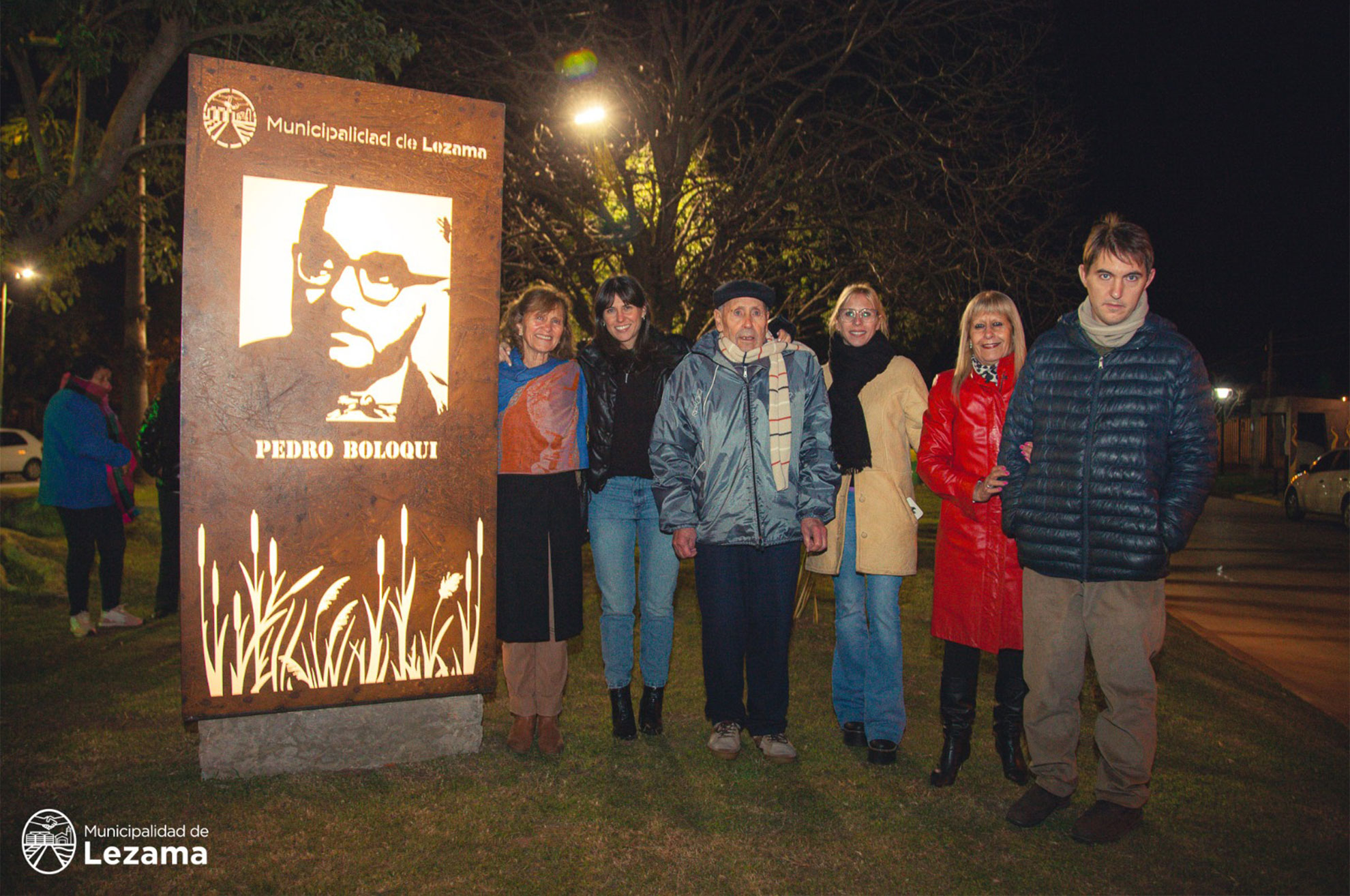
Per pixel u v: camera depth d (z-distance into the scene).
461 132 3.53
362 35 7.05
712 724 3.80
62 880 2.61
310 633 3.37
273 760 3.38
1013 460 3.29
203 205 3.17
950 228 7.93
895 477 3.68
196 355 3.18
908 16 8.29
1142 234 3.01
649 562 3.96
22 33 6.70
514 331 3.82
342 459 3.39
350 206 3.37
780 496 3.62
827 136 8.69
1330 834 3.09
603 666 5.11
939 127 8.45
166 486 6.10
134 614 6.28
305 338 3.32
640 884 2.65
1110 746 3.06
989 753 3.81
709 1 8.50
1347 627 7.41
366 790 3.27
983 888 2.69
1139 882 2.74
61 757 3.50
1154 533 2.96
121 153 7.34
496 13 8.45
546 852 2.84
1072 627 3.14
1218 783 3.52
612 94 7.98
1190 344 3.01
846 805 3.23
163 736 3.74
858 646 3.87
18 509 9.92
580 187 8.16
